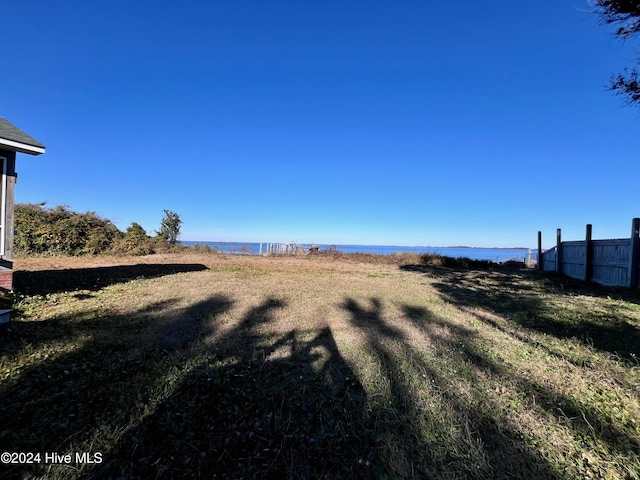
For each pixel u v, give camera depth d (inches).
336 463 86.0
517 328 208.7
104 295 280.8
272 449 90.7
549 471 82.9
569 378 134.3
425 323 219.0
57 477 78.0
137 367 136.9
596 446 92.1
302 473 82.6
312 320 220.4
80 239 721.0
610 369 143.7
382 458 86.8
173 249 892.6
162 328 192.5
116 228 808.9
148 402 109.7
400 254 922.1
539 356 158.9
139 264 573.0
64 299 258.1
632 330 199.8
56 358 142.3
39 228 658.2
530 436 96.3
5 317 167.8
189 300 269.6
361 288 370.6
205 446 91.1
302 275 482.6
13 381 119.9
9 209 244.8
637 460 86.7
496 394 120.1
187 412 105.1
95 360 142.6
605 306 267.1
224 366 141.1
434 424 100.6
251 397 116.5
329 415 106.1
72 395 112.5
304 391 121.2
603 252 420.5
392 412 106.4
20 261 559.8
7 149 239.0
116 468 82.2
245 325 204.8
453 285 416.2
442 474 81.5
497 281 464.1
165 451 88.5
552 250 588.1
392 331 198.8
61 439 90.9
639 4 200.4
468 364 147.2
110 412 103.8
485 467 83.5
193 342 169.2
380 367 141.7
